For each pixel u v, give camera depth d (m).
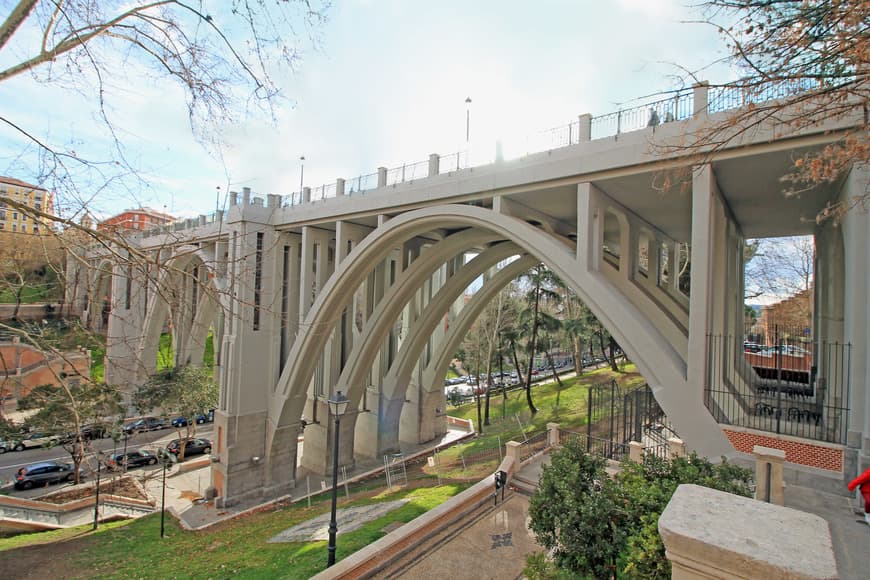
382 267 24.55
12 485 22.98
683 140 8.23
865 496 3.80
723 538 1.87
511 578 9.71
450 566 10.19
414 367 25.88
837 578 1.57
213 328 34.44
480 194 14.15
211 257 22.80
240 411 20.58
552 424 17.73
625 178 11.09
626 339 10.55
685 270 30.16
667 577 5.06
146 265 8.36
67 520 19.94
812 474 8.54
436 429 28.81
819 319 15.52
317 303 19.84
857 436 8.20
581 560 6.89
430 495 16.45
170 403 25.62
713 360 10.13
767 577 1.68
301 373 20.83
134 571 13.75
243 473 20.61
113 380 28.25
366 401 26.02
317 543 13.17
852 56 4.96
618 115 11.14
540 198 13.62
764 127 8.64
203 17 6.31
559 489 7.92
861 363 8.23
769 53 5.68
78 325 9.73
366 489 20.36
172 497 21.86
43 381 28.30
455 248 20.72
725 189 11.76
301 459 24.45
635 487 7.09
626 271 13.62
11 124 6.24
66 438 19.34
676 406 9.73
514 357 36.03
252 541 15.21
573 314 36.59
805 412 10.27
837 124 7.97
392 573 9.92
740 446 9.31
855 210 8.33
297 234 22.80
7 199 6.45
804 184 10.88
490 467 19.28
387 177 17.52
